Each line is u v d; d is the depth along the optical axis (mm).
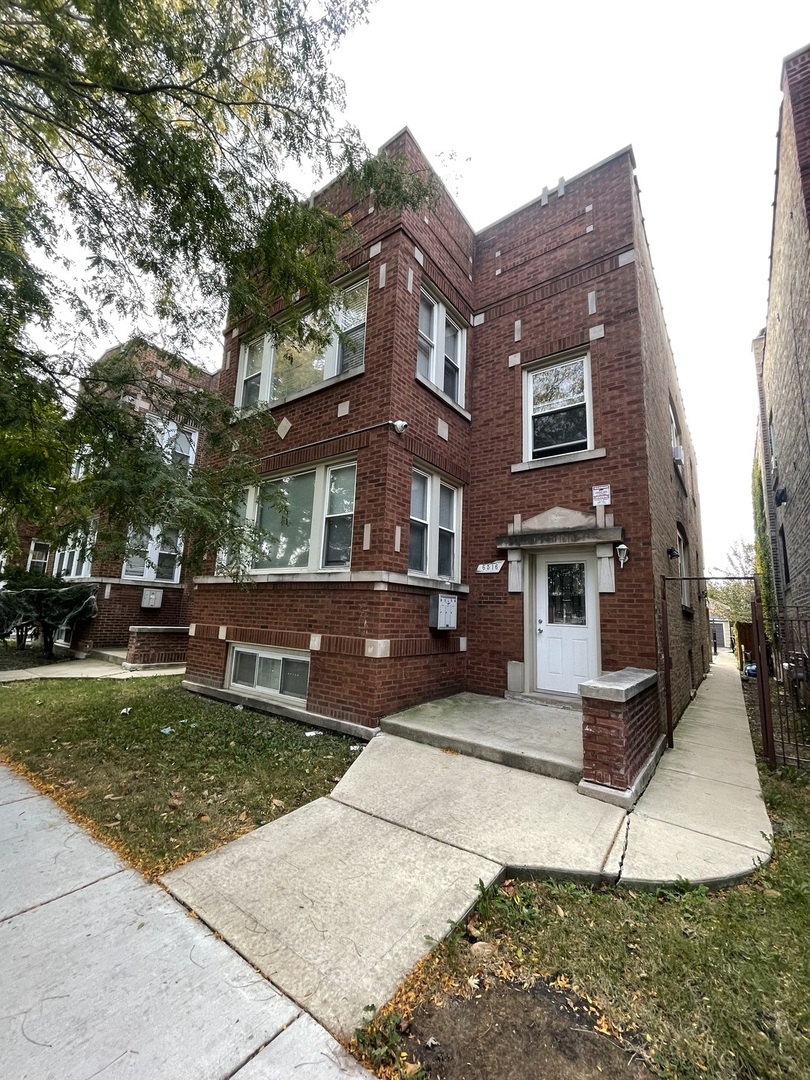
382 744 5312
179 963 2318
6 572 12422
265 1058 1856
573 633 6949
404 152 7238
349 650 6133
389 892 2908
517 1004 2170
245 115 4102
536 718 5957
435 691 6883
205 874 3062
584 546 6965
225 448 5801
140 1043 1892
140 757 5090
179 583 13734
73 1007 2043
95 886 2922
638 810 4043
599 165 7637
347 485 6934
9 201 4105
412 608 6559
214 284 4598
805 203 5750
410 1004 2154
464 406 8320
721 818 3947
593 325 7320
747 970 2363
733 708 8867
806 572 8625
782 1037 2002
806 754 5746
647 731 5094
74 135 3910
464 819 3801
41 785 4426
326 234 4805
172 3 3473
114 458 4543
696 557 14945
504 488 7781
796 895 2973
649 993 2230
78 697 7770
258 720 6523
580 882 3121
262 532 5625
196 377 5527
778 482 11742
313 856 3291
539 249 8117
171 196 3949
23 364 4117
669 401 10156
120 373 4605
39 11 3006
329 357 7508
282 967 2314
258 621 7391
